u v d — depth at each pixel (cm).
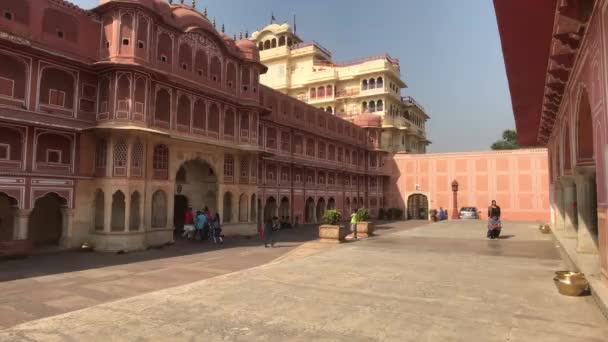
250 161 2122
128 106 1468
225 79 1984
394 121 4119
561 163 1334
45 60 1362
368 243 1509
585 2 646
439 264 1027
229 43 2053
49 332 532
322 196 3167
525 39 808
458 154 3625
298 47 4453
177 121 1714
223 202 1945
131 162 1475
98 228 1495
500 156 3428
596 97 637
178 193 1911
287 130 2742
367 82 4141
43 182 1348
